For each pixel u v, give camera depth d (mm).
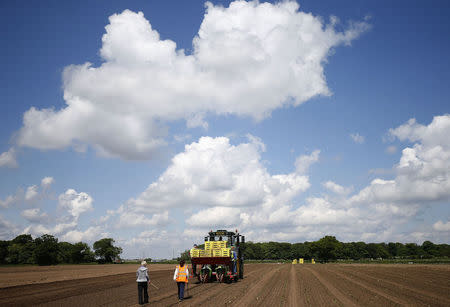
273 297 17156
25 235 112125
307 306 14422
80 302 16016
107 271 45438
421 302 15633
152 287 22438
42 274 38750
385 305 14758
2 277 33719
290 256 177250
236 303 15109
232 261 24938
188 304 14883
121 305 14961
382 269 46438
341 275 33531
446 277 30625
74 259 119375
